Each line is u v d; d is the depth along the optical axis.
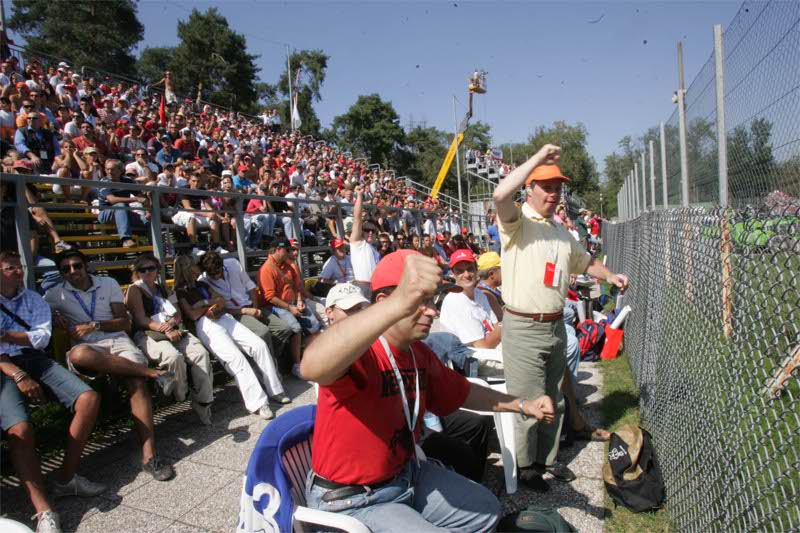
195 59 49.59
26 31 46.19
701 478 2.46
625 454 2.97
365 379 1.71
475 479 2.82
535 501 3.02
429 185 63.47
